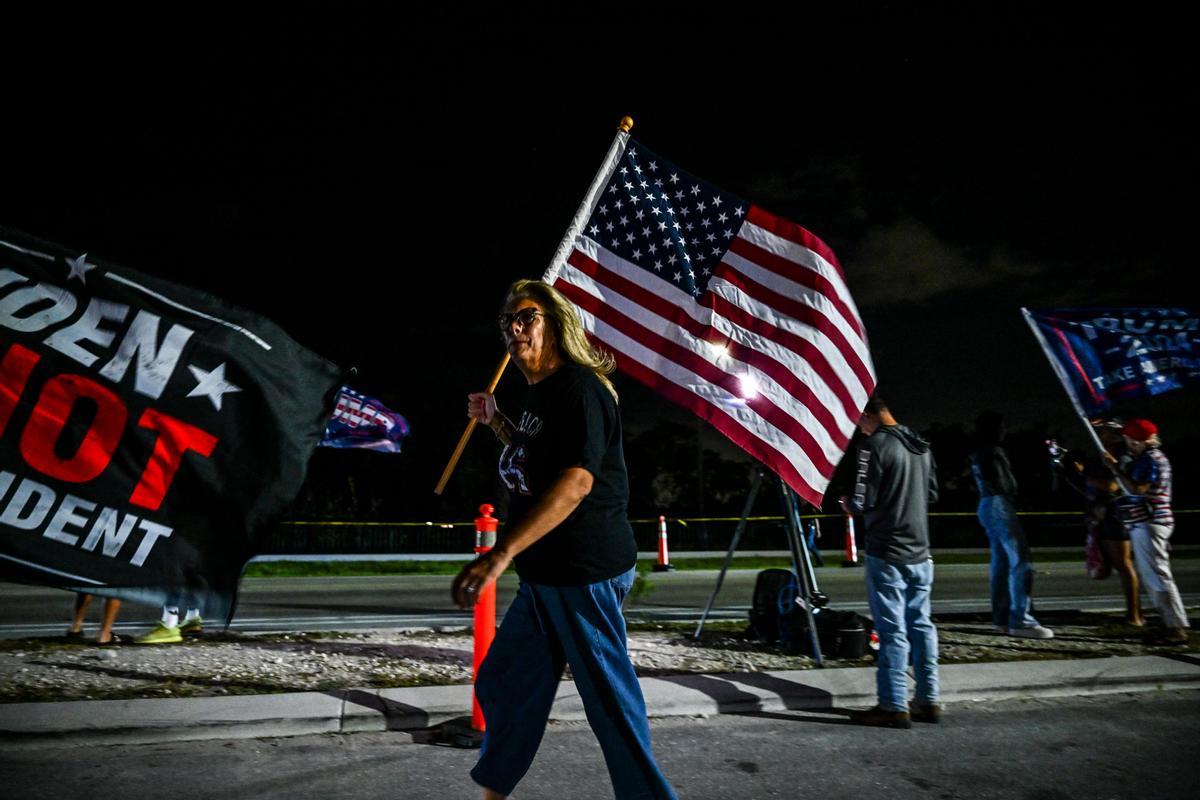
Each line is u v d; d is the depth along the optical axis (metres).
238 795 3.42
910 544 4.75
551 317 2.88
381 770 3.75
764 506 39.59
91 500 3.42
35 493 3.36
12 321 3.43
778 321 5.81
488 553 2.38
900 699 4.58
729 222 5.98
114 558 3.43
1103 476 7.99
